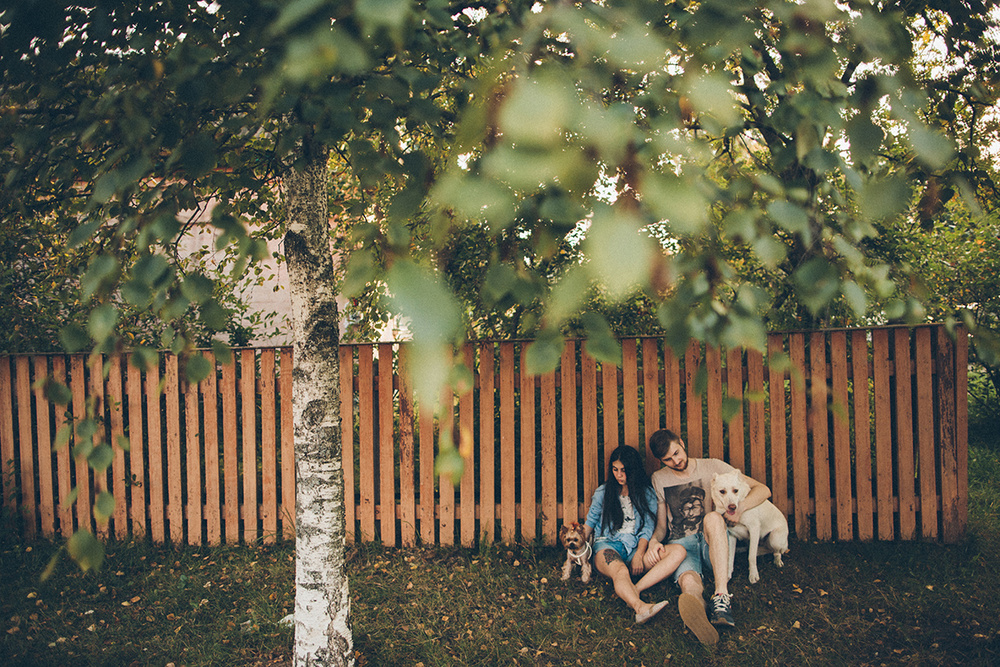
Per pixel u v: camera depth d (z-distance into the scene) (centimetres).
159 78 140
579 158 52
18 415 446
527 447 425
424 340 43
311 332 271
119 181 105
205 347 433
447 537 427
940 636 314
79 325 128
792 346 407
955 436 407
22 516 446
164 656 310
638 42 56
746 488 365
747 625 329
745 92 153
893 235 374
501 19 186
